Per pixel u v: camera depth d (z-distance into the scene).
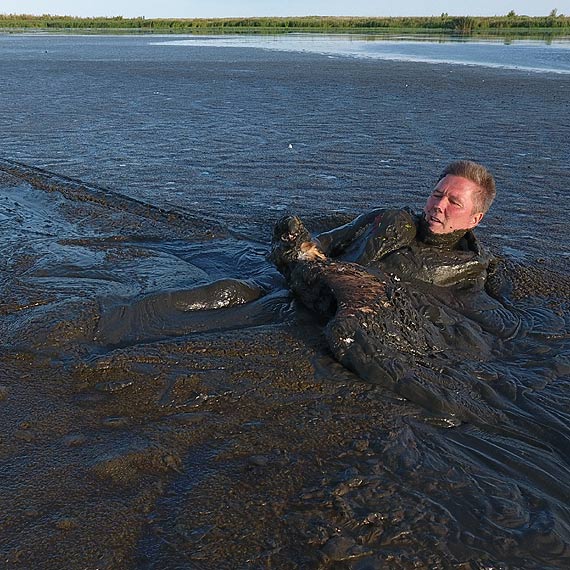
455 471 2.68
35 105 14.16
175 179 8.00
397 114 13.52
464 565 2.21
